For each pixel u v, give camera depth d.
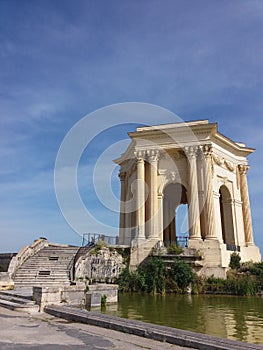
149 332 8.62
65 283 24.83
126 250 32.59
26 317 12.29
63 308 13.08
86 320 10.91
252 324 14.22
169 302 21.53
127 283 28.47
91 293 18.53
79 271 27.12
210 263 30.59
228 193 38.62
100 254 29.89
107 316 10.62
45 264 27.59
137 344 7.93
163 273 28.88
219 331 12.80
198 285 28.19
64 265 27.61
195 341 7.60
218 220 34.72
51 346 7.75
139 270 30.05
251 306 19.98
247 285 26.81
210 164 34.75
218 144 38.00
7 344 7.96
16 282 24.06
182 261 29.52
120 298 23.45
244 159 41.72
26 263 27.72
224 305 20.41
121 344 7.94
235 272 30.41
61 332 9.40
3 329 9.91
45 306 14.04
